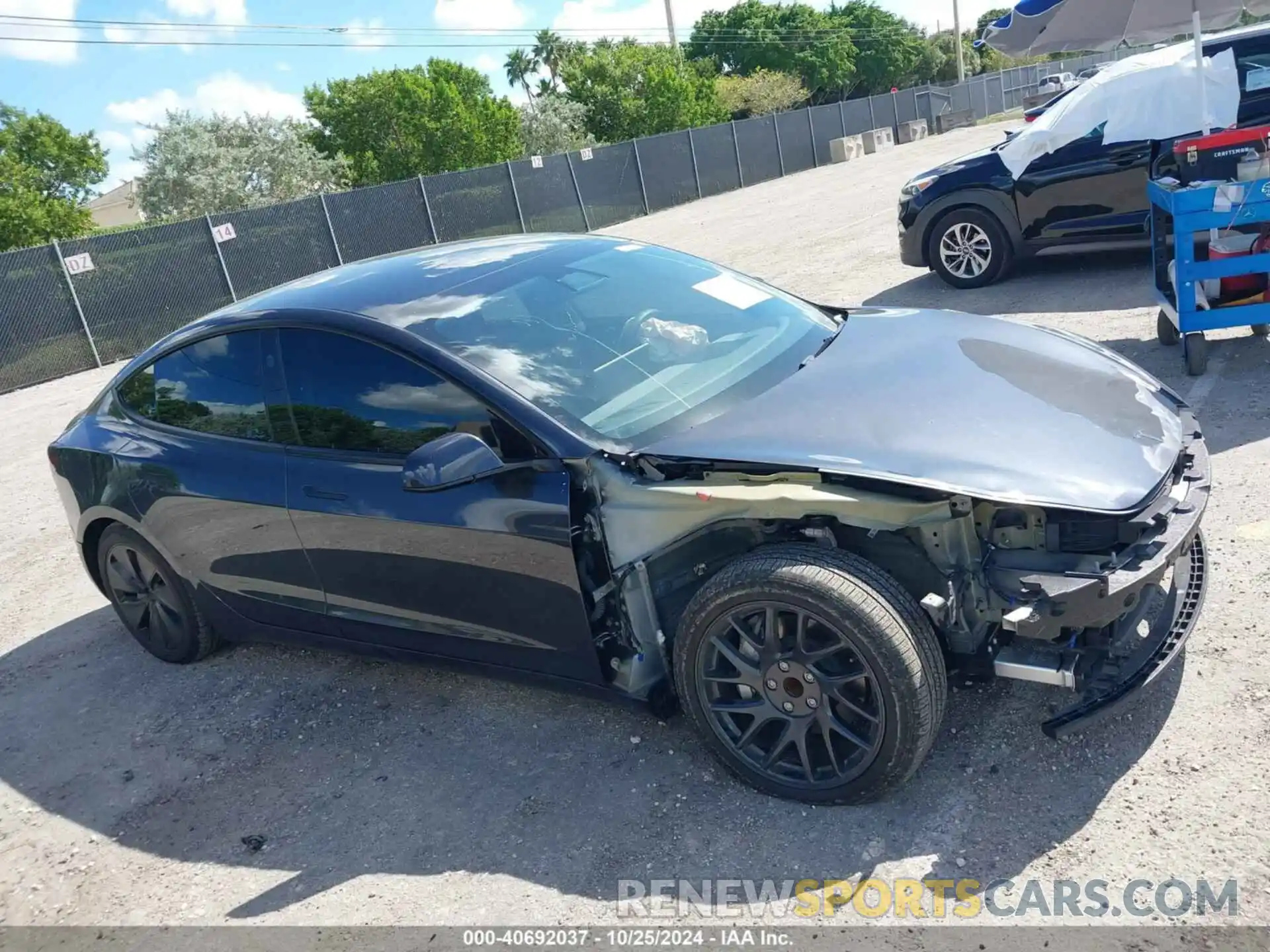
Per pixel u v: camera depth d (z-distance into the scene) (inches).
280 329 145.5
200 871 122.6
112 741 157.6
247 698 162.6
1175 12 265.1
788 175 1258.6
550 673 127.3
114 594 179.3
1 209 1462.8
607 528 115.4
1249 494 161.3
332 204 770.2
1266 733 109.0
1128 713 116.8
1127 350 245.9
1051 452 109.2
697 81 2006.6
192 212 1357.0
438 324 134.6
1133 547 102.8
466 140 1742.1
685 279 157.2
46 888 125.0
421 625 136.6
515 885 109.6
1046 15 283.6
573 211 968.3
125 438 165.2
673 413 124.3
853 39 3297.2
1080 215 315.0
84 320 621.0
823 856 105.0
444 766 134.0
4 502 309.1
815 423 115.6
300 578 146.3
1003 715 120.5
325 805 131.0
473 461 113.3
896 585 104.5
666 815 115.7
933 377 126.1
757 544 119.5
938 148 1196.5
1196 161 221.8
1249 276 217.5
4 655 197.0
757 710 112.3
